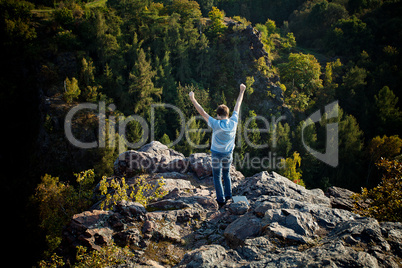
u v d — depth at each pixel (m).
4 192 48.22
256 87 70.31
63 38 59.72
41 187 17.27
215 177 5.39
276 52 98.75
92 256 4.09
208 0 116.44
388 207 6.00
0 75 57.38
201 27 80.38
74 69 58.62
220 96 68.69
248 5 140.38
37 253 34.50
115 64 63.34
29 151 53.69
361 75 79.44
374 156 55.19
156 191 6.52
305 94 77.88
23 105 57.84
